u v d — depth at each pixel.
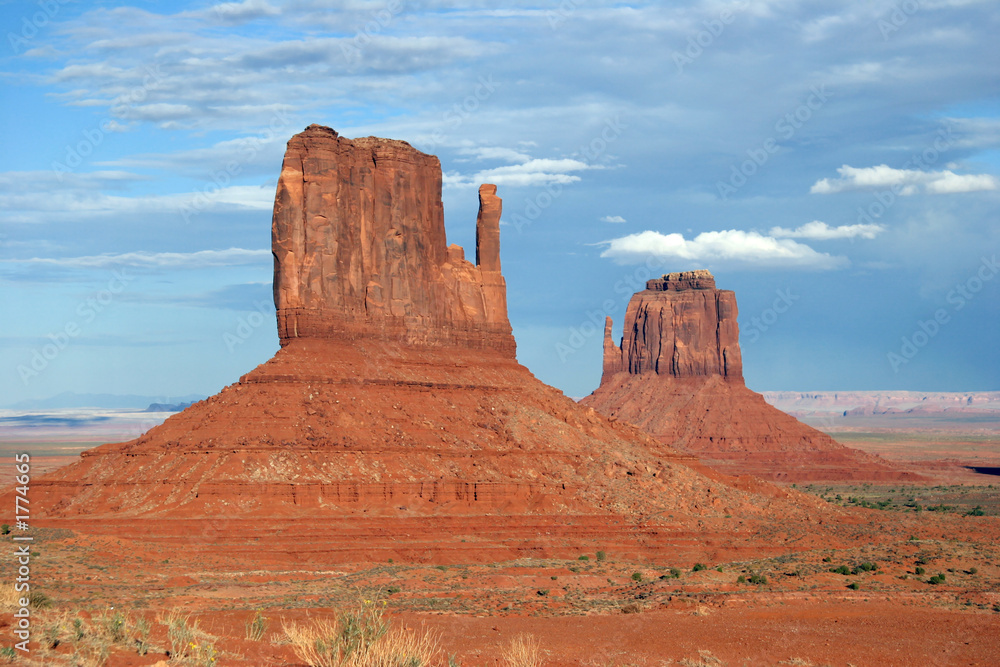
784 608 67.12
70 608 56.34
